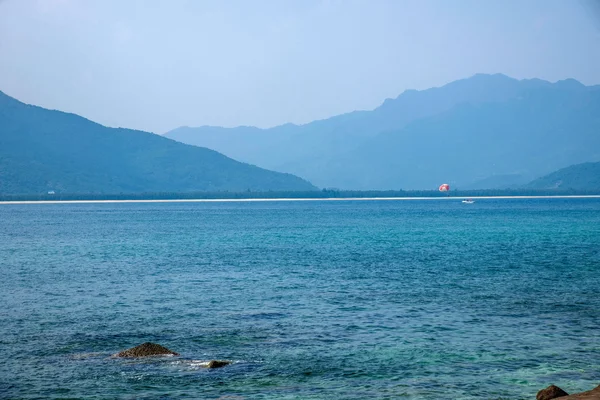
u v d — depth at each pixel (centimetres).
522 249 7419
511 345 2858
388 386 2330
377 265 5891
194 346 2869
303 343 2914
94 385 2336
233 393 2258
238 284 4706
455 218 16275
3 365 2575
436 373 2472
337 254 7012
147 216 19362
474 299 3988
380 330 3161
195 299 4069
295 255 6931
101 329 3206
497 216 17262
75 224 14388
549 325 3244
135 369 2516
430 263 6019
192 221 15762
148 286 4641
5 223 14912
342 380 2397
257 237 9894
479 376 2433
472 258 6450
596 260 6162
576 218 15625
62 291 4425
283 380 2395
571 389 2277
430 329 3173
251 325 3284
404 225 13088
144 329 3203
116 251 7581
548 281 4753
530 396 2214
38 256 6994
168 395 2236
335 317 3472
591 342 2897
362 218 16825
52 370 2508
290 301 3966
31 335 3078
